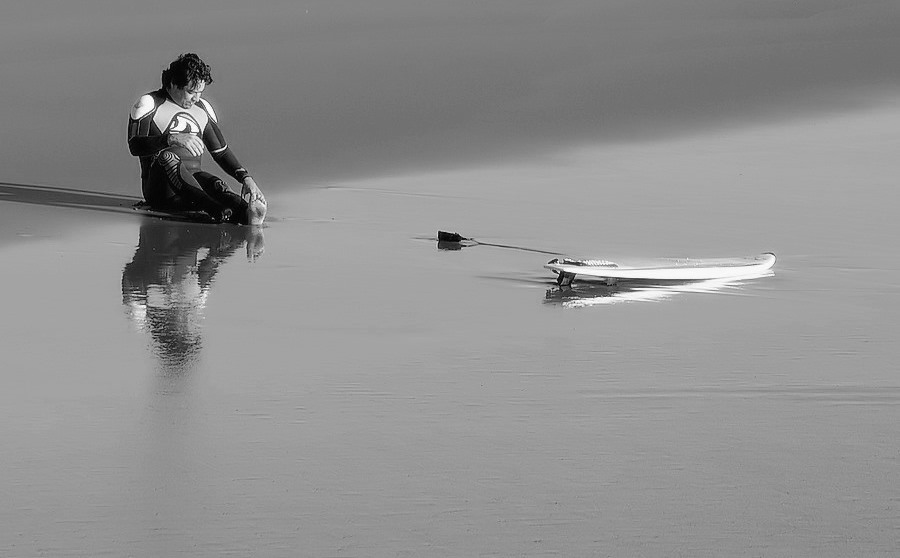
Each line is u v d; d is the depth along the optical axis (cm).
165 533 930
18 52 4447
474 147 2975
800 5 5606
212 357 1366
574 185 2541
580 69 4231
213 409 1195
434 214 2236
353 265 1827
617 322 1524
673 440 1119
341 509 971
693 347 1412
